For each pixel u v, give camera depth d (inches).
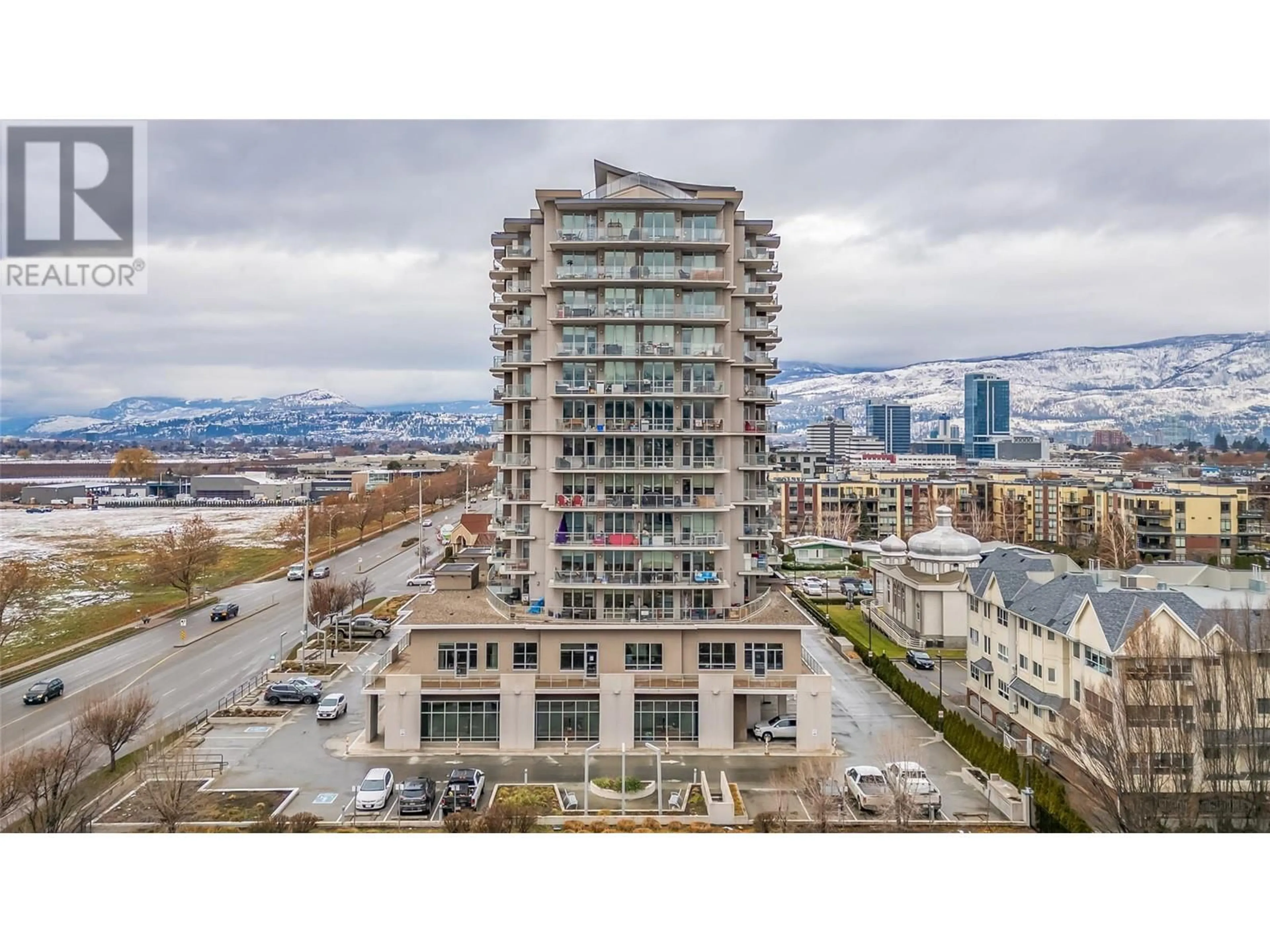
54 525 7539.4
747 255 2753.4
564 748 2388.0
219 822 1868.8
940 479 7224.4
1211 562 4931.1
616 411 2650.1
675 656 2450.8
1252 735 1701.5
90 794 1973.4
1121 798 1700.3
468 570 2787.9
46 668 3169.3
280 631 3799.2
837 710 2778.1
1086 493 6210.6
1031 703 2394.2
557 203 2618.1
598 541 2628.0
